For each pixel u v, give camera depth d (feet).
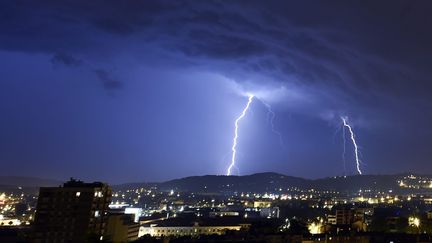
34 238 513.45
